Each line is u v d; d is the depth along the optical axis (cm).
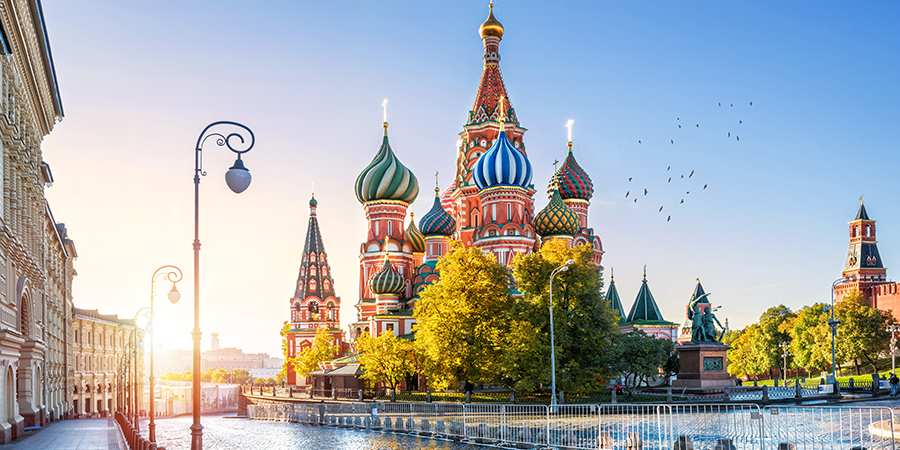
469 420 5709
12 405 4128
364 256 12825
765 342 14512
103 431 5206
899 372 11862
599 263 13262
